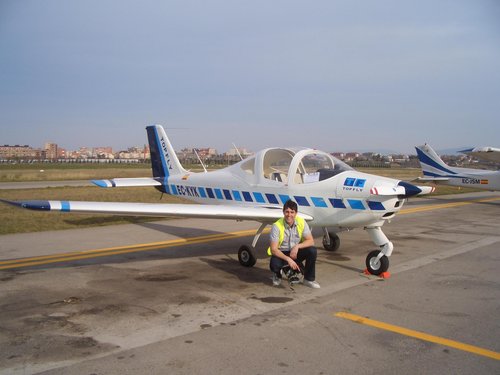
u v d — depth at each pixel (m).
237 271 5.83
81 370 2.94
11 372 2.90
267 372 2.93
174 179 9.26
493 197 19.98
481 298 4.66
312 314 4.10
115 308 4.25
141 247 7.48
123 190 19.92
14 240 8.04
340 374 2.91
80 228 9.57
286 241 5.06
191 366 3.01
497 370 2.98
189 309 4.23
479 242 8.24
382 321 3.93
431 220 11.62
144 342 3.42
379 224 5.67
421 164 21.02
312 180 6.14
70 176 33.53
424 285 5.18
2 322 3.85
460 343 3.45
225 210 5.79
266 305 4.36
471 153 17.56
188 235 8.77
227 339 3.49
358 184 5.61
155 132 10.17
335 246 7.25
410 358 3.16
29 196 15.89
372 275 5.66
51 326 3.76
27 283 5.14
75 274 5.59
